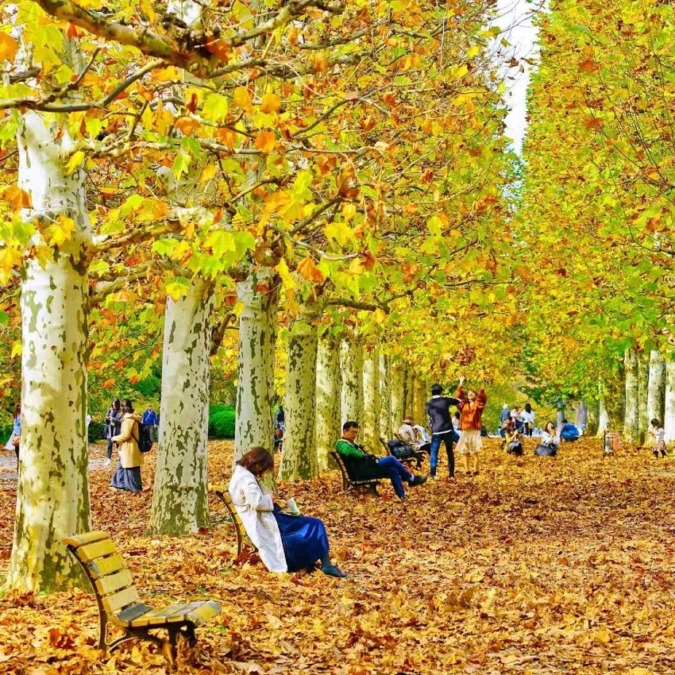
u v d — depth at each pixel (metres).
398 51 14.08
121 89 6.95
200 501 14.02
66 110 6.96
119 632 7.55
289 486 21.14
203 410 14.04
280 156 8.29
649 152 15.53
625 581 11.15
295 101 10.53
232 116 9.33
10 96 8.00
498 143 15.05
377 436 33.22
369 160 13.01
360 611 9.27
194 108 7.50
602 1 16.33
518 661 7.60
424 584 10.93
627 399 40.62
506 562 12.58
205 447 14.13
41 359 9.25
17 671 6.39
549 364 45.25
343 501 18.55
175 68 7.70
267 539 11.13
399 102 13.42
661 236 17.28
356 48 13.45
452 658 7.60
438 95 13.66
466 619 9.20
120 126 9.78
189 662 6.91
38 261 8.80
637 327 16.69
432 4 14.29
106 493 22.62
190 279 12.68
